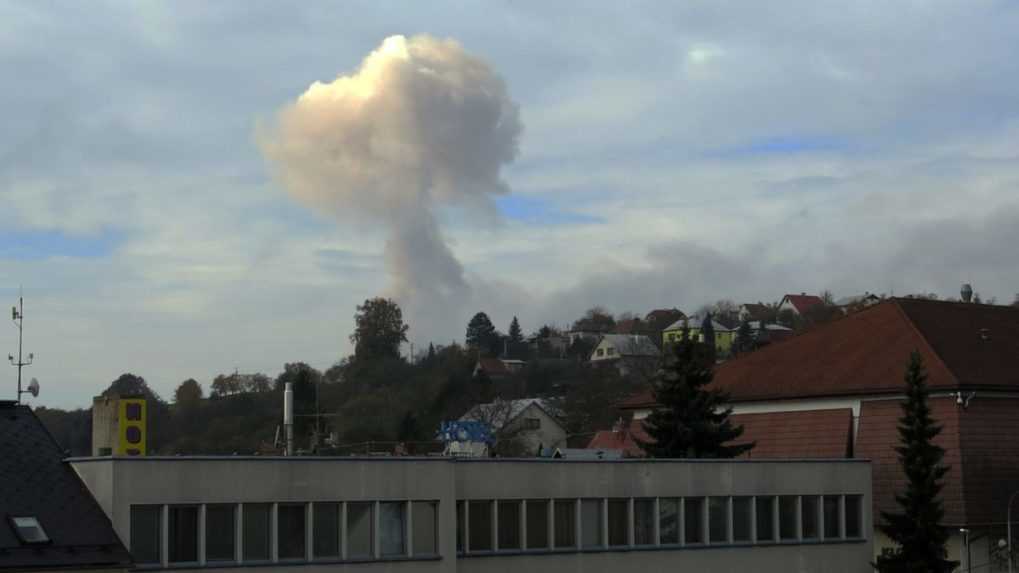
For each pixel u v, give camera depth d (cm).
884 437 5578
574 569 4162
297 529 3491
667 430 5697
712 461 4541
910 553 4800
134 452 4228
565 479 4178
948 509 5316
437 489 3769
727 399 5931
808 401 5891
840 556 4831
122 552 3089
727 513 4569
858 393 5647
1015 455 5500
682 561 4419
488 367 16388
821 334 6262
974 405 5453
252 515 3409
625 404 6850
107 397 4284
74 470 3253
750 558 4591
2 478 3098
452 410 10219
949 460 5375
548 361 17350
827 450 5716
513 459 4069
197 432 10044
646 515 4381
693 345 5775
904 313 6041
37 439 3294
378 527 3638
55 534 3027
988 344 5894
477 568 3953
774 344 6397
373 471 3641
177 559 3262
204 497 3309
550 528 4138
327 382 10644
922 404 4875
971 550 5306
